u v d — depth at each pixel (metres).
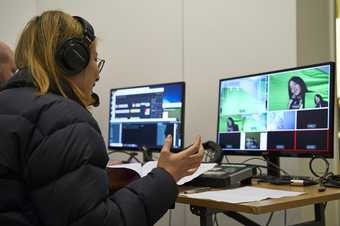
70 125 0.93
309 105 1.74
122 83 3.09
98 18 3.28
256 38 2.42
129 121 2.52
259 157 2.13
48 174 0.90
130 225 0.95
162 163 1.11
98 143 0.96
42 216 0.90
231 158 2.40
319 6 2.43
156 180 1.04
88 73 1.18
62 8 3.54
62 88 1.07
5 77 1.86
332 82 1.68
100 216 0.90
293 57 2.28
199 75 2.67
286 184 1.63
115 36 3.16
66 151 0.90
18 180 0.93
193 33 2.72
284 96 1.84
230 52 2.53
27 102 0.96
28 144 0.92
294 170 2.21
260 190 1.45
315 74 1.74
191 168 1.16
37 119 0.94
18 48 1.12
